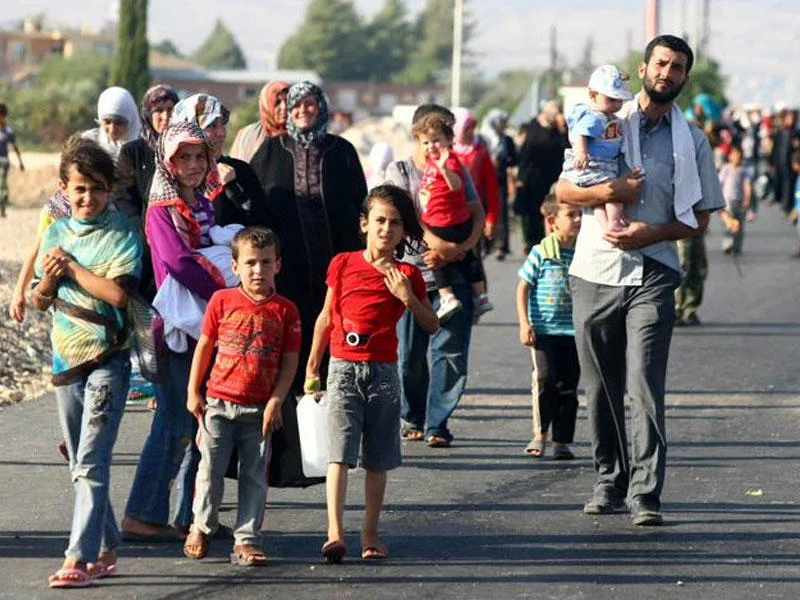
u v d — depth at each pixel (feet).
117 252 60.75
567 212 85.20
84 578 61.21
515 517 73.36
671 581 62.75
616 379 74.02
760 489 79.46
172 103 77.25
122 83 511.81
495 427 95.86
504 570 64.18
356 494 77.82
